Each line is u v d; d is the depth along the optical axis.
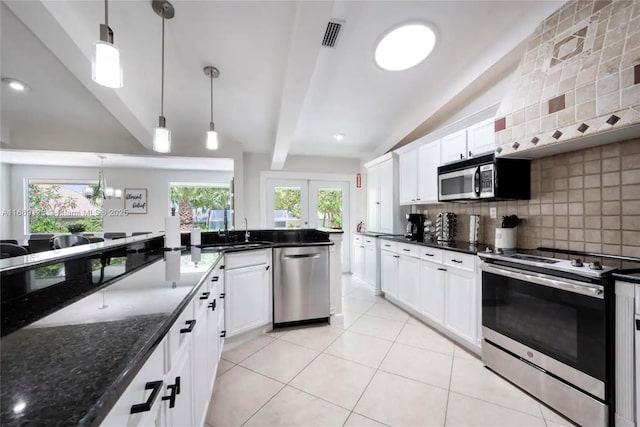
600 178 1.88
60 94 2.84
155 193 6.57
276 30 2.00
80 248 1.57
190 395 1.15
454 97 2.88
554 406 1.61
